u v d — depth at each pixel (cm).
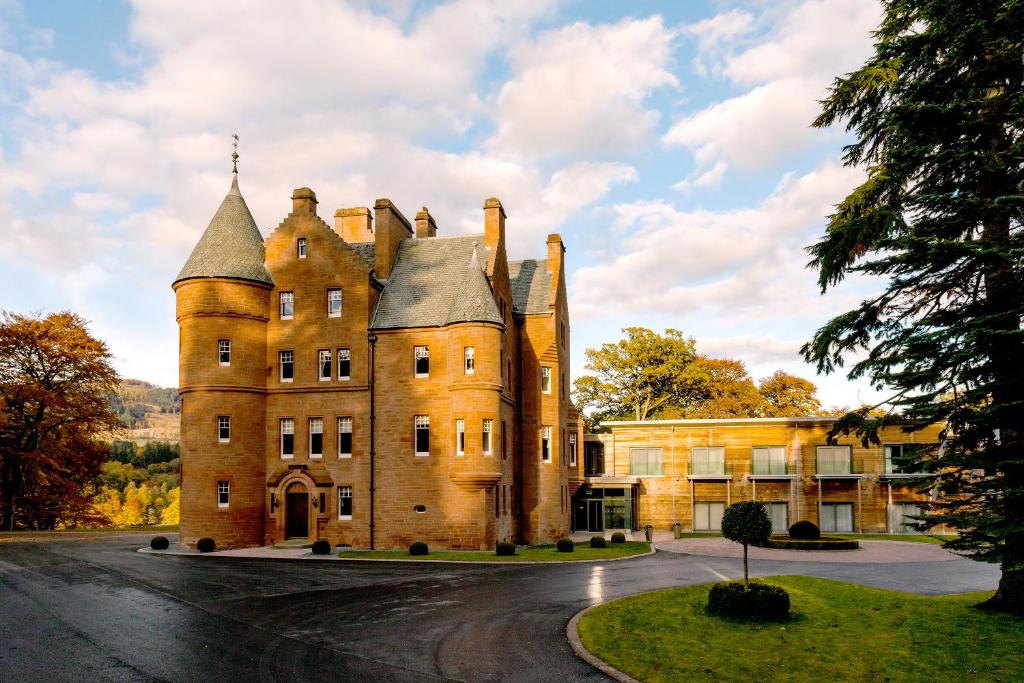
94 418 5166
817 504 4844
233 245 3950
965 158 1678
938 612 1853
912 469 1798
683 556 3353
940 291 1780
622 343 6956
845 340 1898
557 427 4316
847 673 1442
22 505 5181
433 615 1978
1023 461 1513
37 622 1914
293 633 1786
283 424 3916
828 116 2011
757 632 1738
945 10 1775
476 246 3884
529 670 1482
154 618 1959
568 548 3553
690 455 5131
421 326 3812
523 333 4362
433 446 3731
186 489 3722
